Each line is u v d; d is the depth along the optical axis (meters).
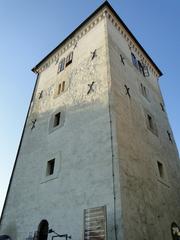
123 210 8.43
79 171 11.15
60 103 16.31
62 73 18.86
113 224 8.29
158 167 13.66
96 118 12.38
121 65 16.05
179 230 11.80
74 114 14.20
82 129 12.76
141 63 20.91
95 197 9.55
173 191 13.75
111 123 11.35
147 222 9.52
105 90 13.10
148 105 17.17
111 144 10.62
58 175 12.15
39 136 16.16
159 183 12.53
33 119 18.44
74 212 9.96
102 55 15.50
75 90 15.64
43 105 18.41
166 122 19.28
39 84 21.59
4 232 13.06
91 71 15.42
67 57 19.95
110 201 8.91
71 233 9.47
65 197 10.87
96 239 8.45
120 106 12.60
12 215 13.43
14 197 14.36
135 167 10.86
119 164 9.73
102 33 17.25
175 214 12.45
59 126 14.75
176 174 15.65
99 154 10.81
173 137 18.98
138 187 10.23
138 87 17.09
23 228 12.01
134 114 13.91
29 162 15.29
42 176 13.23
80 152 11.87
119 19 19.81
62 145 13.38
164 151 15.66
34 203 12.44
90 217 9.18
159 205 11.29
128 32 20.59
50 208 11.23
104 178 9.79
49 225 10.67
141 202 9.84
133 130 12.65
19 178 15.13
